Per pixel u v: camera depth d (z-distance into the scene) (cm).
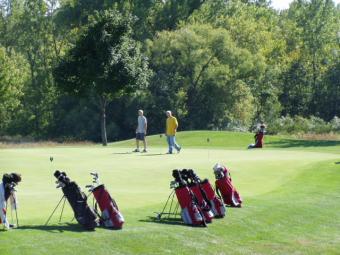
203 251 1355
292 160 2897
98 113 8112
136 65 5647
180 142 4934
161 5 8969
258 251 1417
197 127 7925
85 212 1387
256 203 1864
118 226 1416
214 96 7988
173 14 8862
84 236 1322
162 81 7769
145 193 1944
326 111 8775
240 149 3919
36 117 8831
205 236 1459
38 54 9206
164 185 2119
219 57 7950
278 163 2777
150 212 1644
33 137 8244
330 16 10125
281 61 9312
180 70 7944
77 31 8462
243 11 9538
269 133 6906
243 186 2242
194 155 3219
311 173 2539
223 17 8938
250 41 8569
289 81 9138
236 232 1544
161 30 8881
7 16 9306
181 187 1549
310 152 3544
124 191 1977
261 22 9375
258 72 8212
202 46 7806
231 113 8044
